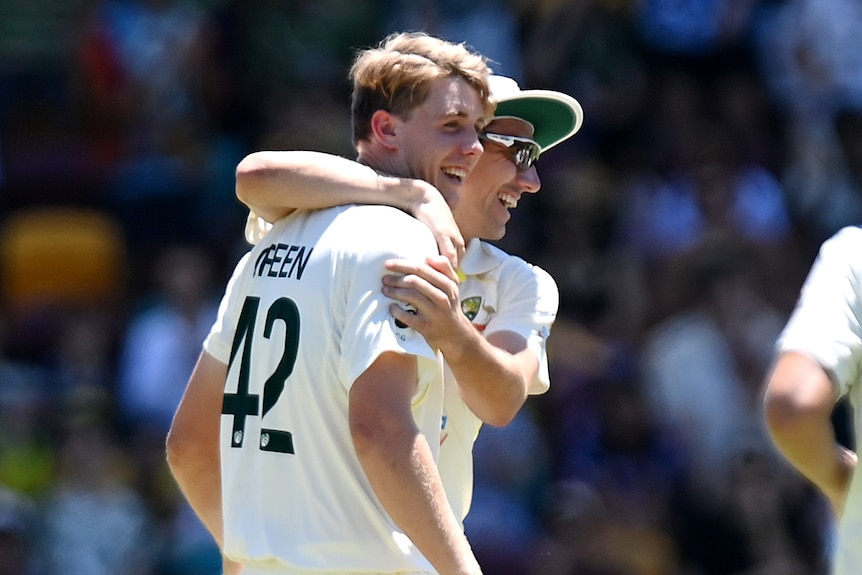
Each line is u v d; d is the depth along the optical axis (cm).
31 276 3931
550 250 3822
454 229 1272
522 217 3922
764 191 3884
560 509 3247
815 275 1423
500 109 1481
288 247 1296
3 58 4291
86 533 3272
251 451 1279
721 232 3656
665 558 3188
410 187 1279
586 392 3453
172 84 4219
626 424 3381
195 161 4112
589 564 3133
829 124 4059
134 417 3519
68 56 4306
